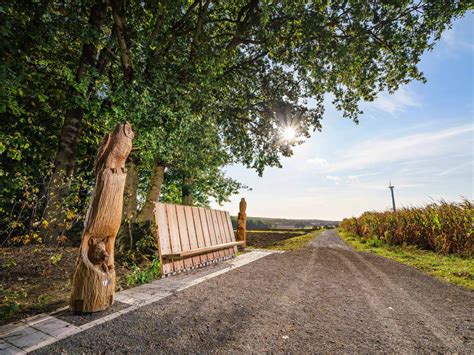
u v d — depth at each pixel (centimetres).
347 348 225
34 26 557
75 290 283
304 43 873
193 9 884
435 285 468
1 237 581
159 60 770
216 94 1039
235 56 1033
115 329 246
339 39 877
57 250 549
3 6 474
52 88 708
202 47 856
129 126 338
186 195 1279
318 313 309
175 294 356
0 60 495
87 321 263
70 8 654
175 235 511
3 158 673
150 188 985
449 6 766
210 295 355
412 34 871
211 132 955
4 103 497
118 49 772
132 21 841
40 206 607
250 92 1162
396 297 390
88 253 298
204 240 601
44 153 743
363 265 649
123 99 630
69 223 564
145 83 681
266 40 877
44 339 225
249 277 471
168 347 217
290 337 243
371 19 844
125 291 368
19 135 593
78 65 753
